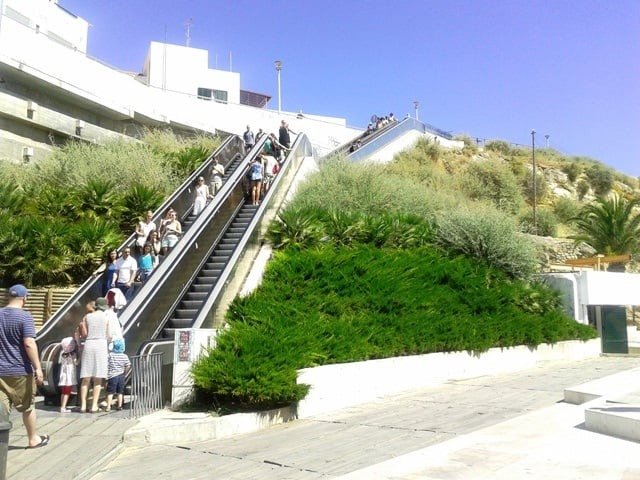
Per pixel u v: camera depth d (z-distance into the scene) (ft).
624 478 17.72
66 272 51.83
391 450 23.76
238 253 45.11
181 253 44.52
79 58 90.74
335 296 43.09
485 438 23.71
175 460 23.11
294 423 30.42
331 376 33.91
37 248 50.24
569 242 103.19
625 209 104.22
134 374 28.94
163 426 26.16
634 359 60.95
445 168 168.55
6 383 21.74
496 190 156.87
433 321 45.16
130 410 28.78
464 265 56.49
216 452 24.35
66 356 29.78
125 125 106.73
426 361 41.91
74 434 25.17
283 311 38.34
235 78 170.50
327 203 65.46
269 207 57.82
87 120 97.09
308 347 33.58
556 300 64.75
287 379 29.60
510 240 61.62
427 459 20.57
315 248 52.08
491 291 54.34
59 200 59.72
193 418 28.02
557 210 166.20
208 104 127.34
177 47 164.35
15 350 21.81
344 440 25.93
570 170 194.70
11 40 77.30
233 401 29.78
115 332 30.35
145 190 63.05
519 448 21.90
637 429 22.84
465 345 45.75
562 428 25.49
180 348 30.73
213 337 31.71
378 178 72.13
